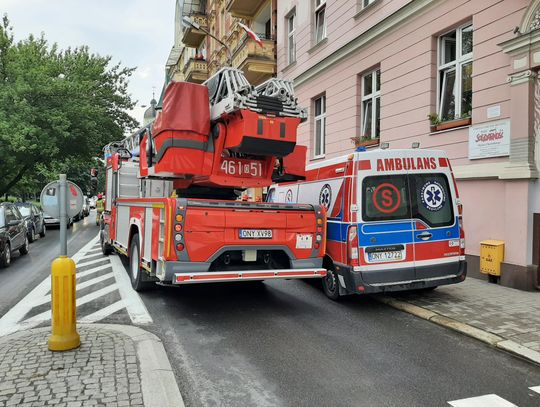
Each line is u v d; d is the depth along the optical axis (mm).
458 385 3873
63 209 4461
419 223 6430
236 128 6188
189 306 6465
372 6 11711
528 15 7332
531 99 7340
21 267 10320
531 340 4848
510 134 7609
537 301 6508
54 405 3277
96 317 5809
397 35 10688
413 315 6062
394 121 10781
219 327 5488
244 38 18172
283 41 17250
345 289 6512
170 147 6316
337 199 6559
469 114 8656
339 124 13414
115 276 8664
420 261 6395
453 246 6598
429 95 9695
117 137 27094
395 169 6426
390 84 10945
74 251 12859
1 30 22312
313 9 15156
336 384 3875
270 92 6449
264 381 3922
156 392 3498
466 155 8594
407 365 4309
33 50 22734
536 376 4078
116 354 4250
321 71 14289
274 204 6145
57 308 4344
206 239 5711
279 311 6254
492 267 7668
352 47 12406
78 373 3814
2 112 20297
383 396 3656
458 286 7527
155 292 7285
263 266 6285
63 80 22797
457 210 6680
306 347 4793
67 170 43469
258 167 6922
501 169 7707
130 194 10180
